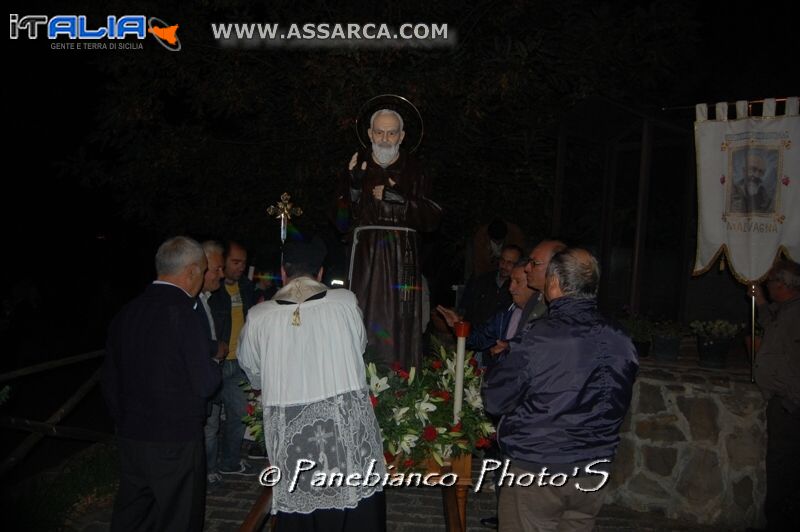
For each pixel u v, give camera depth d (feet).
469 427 12.83
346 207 14.14
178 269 12.15
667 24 25.18
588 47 25.25
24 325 39.06
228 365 17.89
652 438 17.06
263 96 26.32
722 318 21.40
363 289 13.62
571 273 10.23
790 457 14.85
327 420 10.85
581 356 9.83
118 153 29.96
